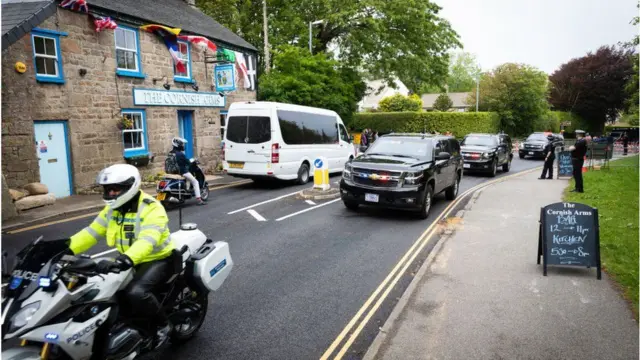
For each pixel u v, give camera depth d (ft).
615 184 48.39
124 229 11.91
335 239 27.35
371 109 182.80
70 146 40.63
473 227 29.43
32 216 31.94
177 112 54.34
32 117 36.96
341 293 18.85
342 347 14.44
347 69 103.04
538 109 159.53
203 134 58.54
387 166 33.04
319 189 42.32
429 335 14.79
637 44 57.00
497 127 157.17
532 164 84.28
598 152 65.67
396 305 17.24
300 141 50.34
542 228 21.01
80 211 34.47
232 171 47.70
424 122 144.66
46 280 9.45
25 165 36.42
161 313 12.41
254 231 29.07
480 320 15.83
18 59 35.55
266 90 73.00
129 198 11.52
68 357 10.08
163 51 51.57
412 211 34.94
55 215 32.65
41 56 37.73
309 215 34.12
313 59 80.64
